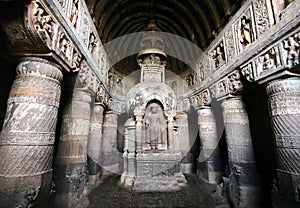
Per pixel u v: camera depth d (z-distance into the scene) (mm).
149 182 7195
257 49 4992
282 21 4215
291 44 3934
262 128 6887
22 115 3195
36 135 3227
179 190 7059
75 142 5199
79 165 5176
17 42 3166
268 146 6609
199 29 9211
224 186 6430
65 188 4703
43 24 3104
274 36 4371
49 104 3506
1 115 5117
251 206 5387
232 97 6566
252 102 7184
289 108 4219
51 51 3408
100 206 5453
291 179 3988
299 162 3951
